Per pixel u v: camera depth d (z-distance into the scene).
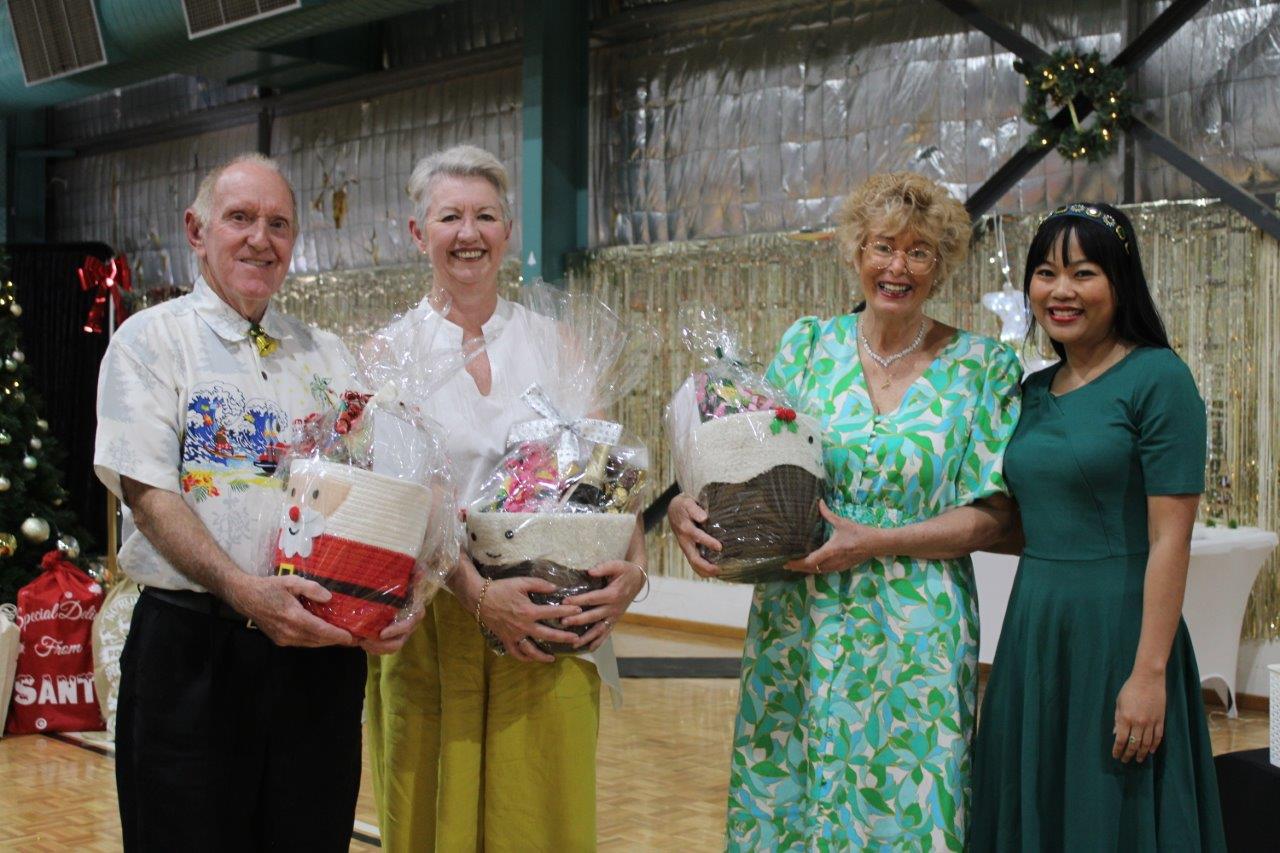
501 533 2.17
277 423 2.13
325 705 2.15
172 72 8.41
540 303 2.53
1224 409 5.69
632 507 2.31
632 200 8.04
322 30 7.34
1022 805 2.18
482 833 2.37
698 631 7.58
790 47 7.36
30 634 5.09
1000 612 5.44
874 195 2.30
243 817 2.10
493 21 8.60
